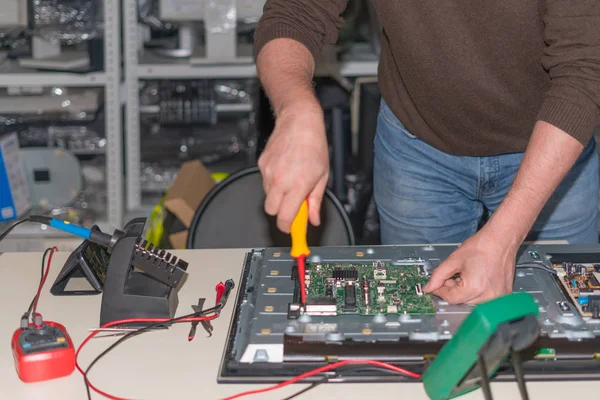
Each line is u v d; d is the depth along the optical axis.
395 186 1.68
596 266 1.19
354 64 2.88
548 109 1.08
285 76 1.18
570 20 1.05
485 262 1.06
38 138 3.06
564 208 1.60
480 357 0.85
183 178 2.50
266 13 1.36
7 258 1.37
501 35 1.35
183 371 1.01
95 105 2.93
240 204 1.82
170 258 1.18
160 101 3.09
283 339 1.01
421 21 1.40
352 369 0.97
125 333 1.10
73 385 0.98
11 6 2.72
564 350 0.98
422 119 1.58
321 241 1.79
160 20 2.94
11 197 2.79
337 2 1.37
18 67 2.90
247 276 1.20
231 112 3.22
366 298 1.08
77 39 2.85
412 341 0.99
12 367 1.03
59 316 1.15
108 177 2.93
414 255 1.24
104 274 1.24
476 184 1.63
